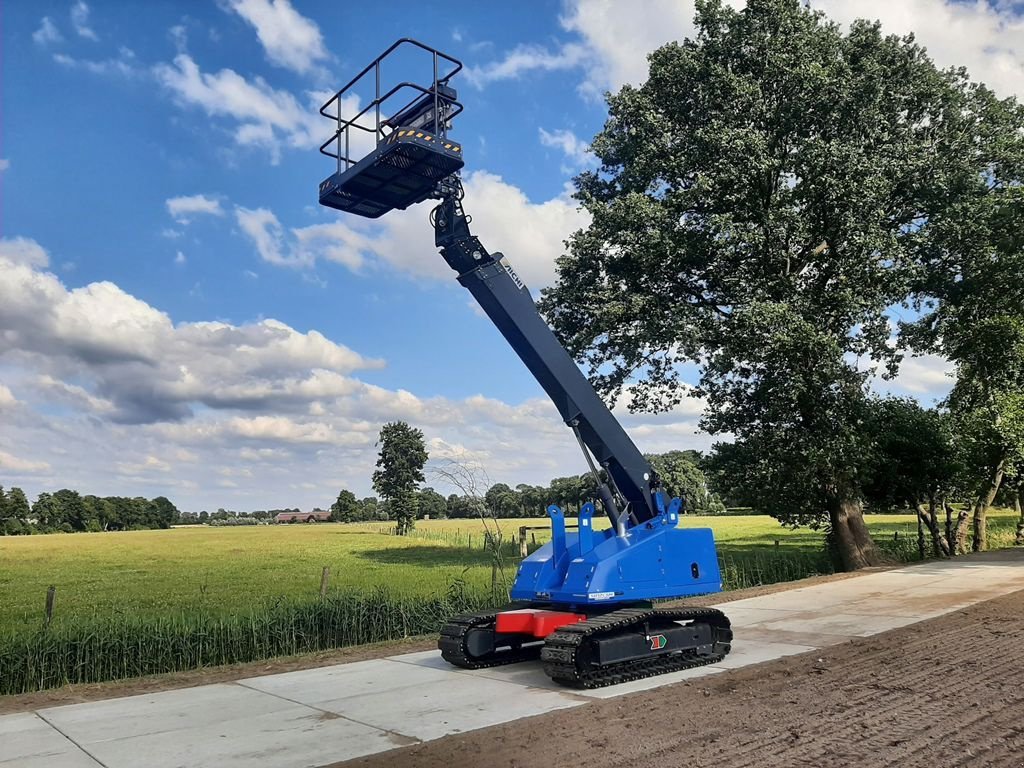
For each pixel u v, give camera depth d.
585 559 8.20
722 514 89.81
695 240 20.12
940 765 4.98
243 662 11.17
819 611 12.25
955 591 13.70
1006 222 20.20
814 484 20.98
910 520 60.47
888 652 8.74
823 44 20.38
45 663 10.14
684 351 19.80
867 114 19.72
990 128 21.19
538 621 8.15
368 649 10.84
